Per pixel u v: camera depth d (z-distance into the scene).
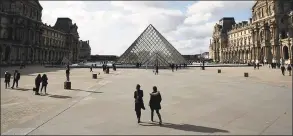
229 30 188.25
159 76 51.25
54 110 19.06
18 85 35.69
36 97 25.56
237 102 20.97
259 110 17.80
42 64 130.88
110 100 22.84
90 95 25.81
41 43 138.38
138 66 92.06
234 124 14.46
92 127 14.41
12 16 113.25
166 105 20.19
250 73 61.34
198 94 25.77
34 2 132.88
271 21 124.25
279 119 15.32
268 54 128.38
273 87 31.19
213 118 15.88
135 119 16.08
